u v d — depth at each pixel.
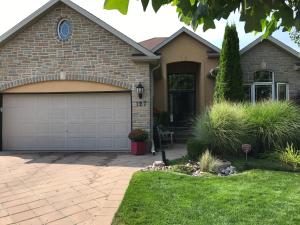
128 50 15.13
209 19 2.49
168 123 18.69
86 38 15.31
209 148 11.47
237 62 16.44
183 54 19.41
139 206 7.03
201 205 7.02
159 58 14.75
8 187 9.18
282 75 18.91
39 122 15.94
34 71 15.60
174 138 18.31
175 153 14.41
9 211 7.27
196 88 21.00
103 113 15.67
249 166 10.38
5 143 16.06
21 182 9.70
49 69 15.53
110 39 15.20
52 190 8.73
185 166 10.26
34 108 15.96
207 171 9.94
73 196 8.15
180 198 7.45
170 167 10.43
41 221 6.68
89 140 15.76
